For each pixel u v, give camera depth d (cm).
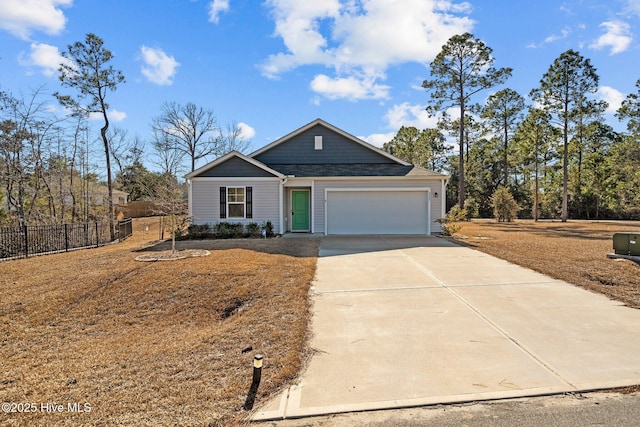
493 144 3928
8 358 464
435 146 4322
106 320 594
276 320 529
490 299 609
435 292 652
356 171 1625
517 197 3775
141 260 924
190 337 502
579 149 3603
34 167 1720
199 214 1483
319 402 317
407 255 1008
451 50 2689
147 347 475
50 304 645
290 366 384
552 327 486
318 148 1803
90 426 293
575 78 2661
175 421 295
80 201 2084
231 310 621
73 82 1761
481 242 1286
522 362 386
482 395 324
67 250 1313
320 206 1550
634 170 2797
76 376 395
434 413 299
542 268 818
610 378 349
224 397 330
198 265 842
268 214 1490
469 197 3838
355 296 635
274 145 1803
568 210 3609
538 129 3092
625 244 899
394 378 357
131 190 3462
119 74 1859
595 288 666
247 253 1005
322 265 877
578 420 285
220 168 1485
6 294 700
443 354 409
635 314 534
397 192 1540
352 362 394
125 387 361
